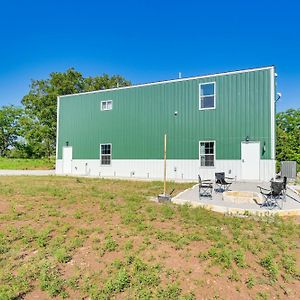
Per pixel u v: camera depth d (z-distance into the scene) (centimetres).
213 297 374
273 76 1337
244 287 398
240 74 1409
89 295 373
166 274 416
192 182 1381
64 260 451
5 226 585
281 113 3409
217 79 1463
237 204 812
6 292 364
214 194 982
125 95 1745
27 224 602
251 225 635
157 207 771
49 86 3819
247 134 1380
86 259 459
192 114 1527
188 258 461
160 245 504
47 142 3791
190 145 1523
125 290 382
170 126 1586
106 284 388
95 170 1828
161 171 1603
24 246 498
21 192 941
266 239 554
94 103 1858
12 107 4334
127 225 604
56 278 404
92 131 1856
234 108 1416
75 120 1928
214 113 1464
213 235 554
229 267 439
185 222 638
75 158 1911
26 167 2900
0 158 3431
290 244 537
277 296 384
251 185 1202
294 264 458
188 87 1547
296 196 977
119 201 844
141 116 1683
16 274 412
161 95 1625
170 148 1575
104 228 586
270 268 438
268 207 777
